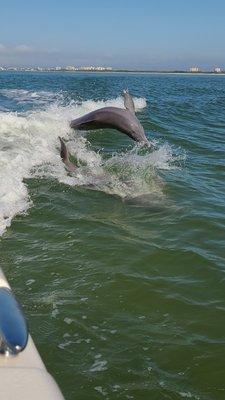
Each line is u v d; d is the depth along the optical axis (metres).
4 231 6.73
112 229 7.16
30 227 6.97
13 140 11.48
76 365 4.06
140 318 4.88
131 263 6.07
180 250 6.54
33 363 2.24
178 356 4.29
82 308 4.95
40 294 5.16
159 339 4.53
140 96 31.88
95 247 6.46
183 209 8.30
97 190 8.92
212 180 10.55
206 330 4.75
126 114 11.03
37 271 5.66
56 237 6.70
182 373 4.08
